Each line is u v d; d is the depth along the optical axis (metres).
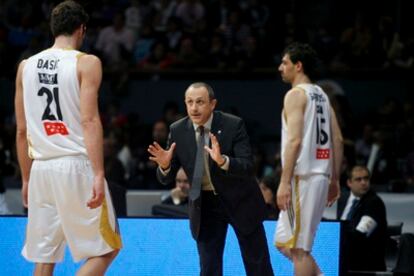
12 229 15.55
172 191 18.78
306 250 14.23
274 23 32.25
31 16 33.00
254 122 30.11
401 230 19.31
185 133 13.77
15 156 25.59
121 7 33.44
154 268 15.53
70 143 11.87
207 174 13.67
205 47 31.34
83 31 12.36
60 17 12.16
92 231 11.88
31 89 12.05
